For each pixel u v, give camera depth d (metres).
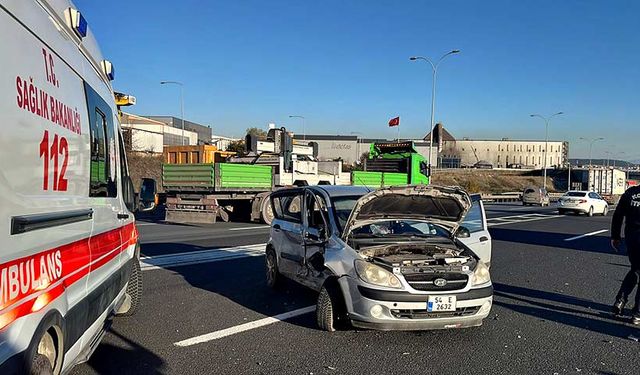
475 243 8.10
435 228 7.03
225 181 17.36
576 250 13.23
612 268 10.52
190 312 6.58
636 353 5.29
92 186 3.95
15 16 2.53
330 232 6.32
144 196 6.31
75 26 3.50
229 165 17.50
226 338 5.55
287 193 7.68
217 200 17.88
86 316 3.68
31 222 2.62
